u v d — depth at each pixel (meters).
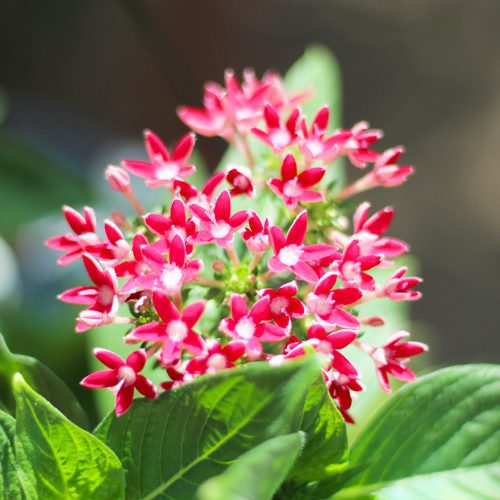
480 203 1.51
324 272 0.46
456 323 1.38
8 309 0.65
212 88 0.52
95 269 0.45
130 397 0.44
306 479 0.46
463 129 1.57
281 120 0.48
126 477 0.45
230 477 0.41
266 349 0.46
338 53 1.64
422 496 0.46
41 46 1.46
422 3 1.73
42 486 0.45
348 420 0.46
